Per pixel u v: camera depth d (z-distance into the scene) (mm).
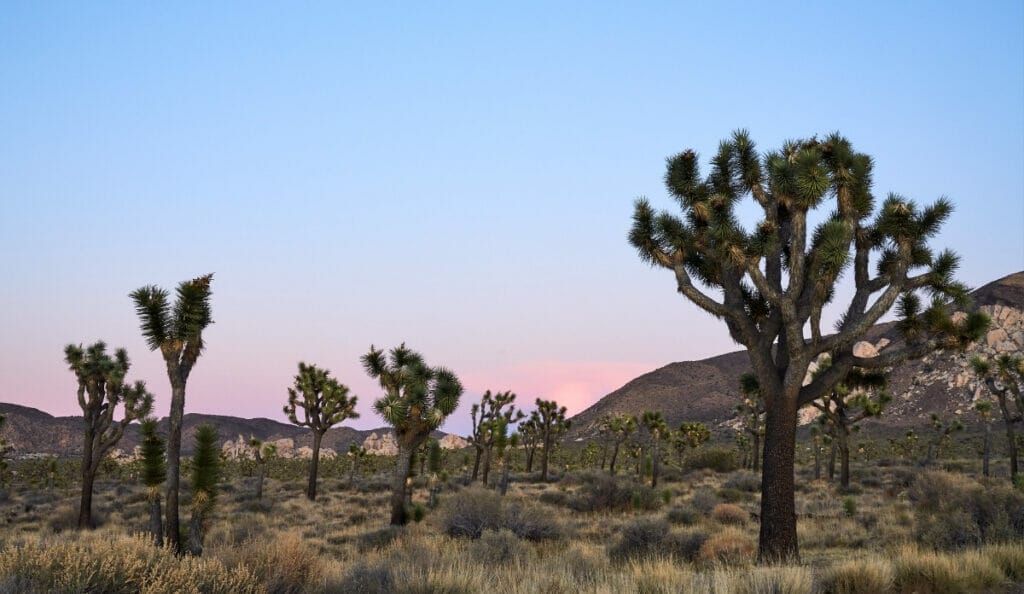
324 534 24328
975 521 15156
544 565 12094
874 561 10977
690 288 15758
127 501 39000
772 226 14695
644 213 16234
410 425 25312
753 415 57156
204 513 16281
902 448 80438
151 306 15758
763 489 14914
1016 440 65500
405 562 11375
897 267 15133
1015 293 150625
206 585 7508
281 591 9086
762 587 9219
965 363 132875
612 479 31359
